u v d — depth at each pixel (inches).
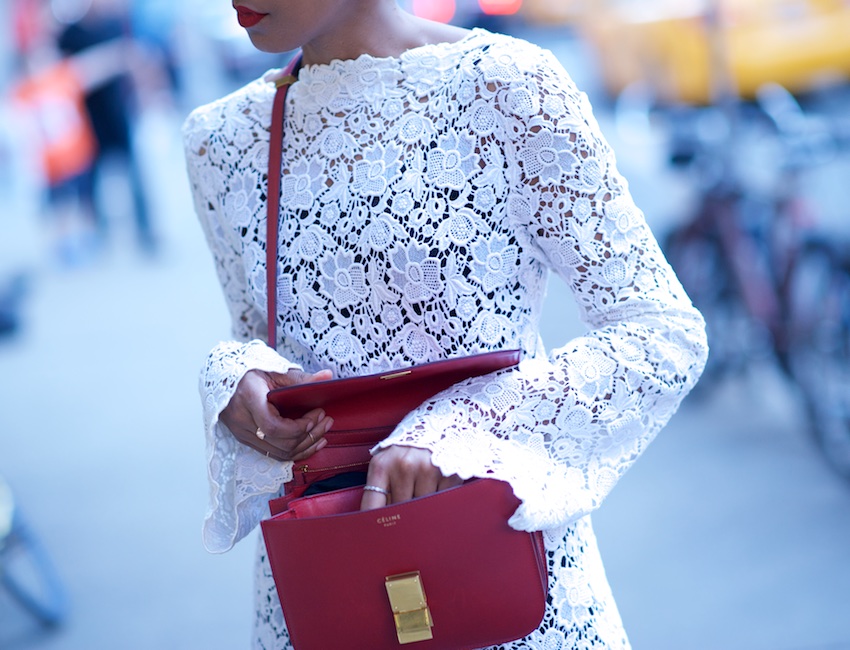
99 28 316.8
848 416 148.1
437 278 48.3
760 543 136.4
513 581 45.1
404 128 49.2
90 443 192.5
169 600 138.6
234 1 48.4
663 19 287.7
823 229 158.9
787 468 154.8
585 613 51.0
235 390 48.8
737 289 160.4
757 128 193.3
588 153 47.5
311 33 48.6
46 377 231.9
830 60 268.7
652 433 48.8
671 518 144.9
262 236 53.1
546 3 388.2
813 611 121.2
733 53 268.2
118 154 318.3
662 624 122.0
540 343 53.2
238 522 51.2
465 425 45.9
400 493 44.4
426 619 44.8
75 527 161.2
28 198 376.8
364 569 44.8
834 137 164.7
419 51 49.8
